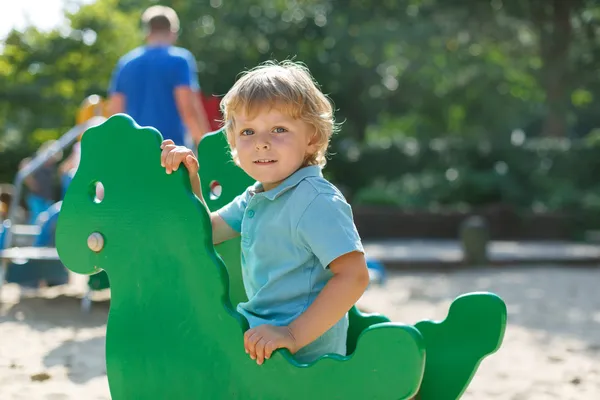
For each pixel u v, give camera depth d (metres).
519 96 29.95
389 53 26.72
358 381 2.15
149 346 2.45
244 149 2.43
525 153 22.17
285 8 26.55
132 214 2.50
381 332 2.12
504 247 16.73
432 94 29.31
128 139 2.52
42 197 9.19
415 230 19.52
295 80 2.43
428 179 21.66
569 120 35.94
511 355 5.18
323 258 2.32
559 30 25.16
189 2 24.86
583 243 18.64
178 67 5.88
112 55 19.34
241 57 25.06
